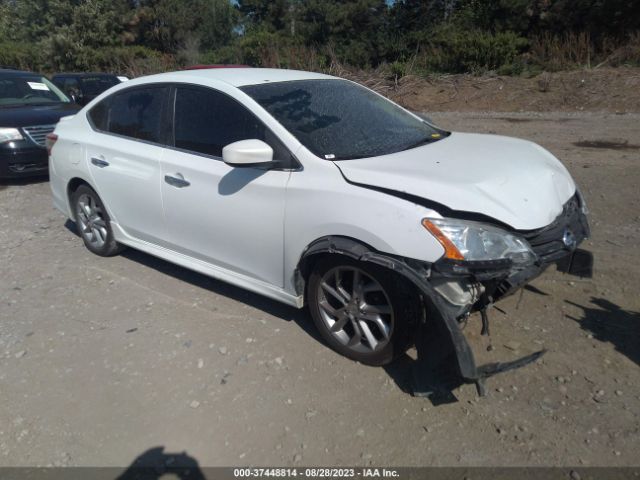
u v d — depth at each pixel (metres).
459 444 2.79
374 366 3.40
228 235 3.87
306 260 3.49
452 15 22.52
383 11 24.02
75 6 30.69
